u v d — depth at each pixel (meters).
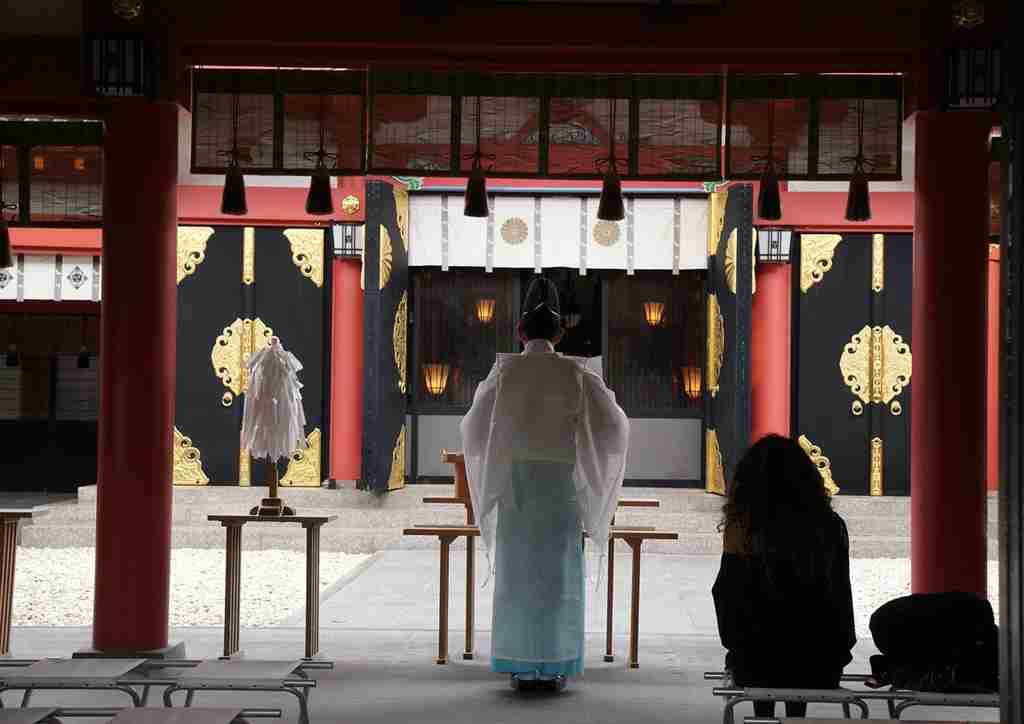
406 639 8.17
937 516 6.93
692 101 6.99
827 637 4.53
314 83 7.05
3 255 7.72
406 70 7.01
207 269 14.60
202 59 7.04
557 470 6.45
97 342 17.53
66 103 7.27
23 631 8.45
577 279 15.23
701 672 7.09
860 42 6.82
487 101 7.00
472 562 7.45
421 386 15.23
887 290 14.45
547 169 6.99
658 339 15.24
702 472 15.12
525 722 5.77
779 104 6.98
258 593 10.55
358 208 14.29
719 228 14.29
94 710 4.10
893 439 14.45
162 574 7.02
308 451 14.52
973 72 6.73
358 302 14.41
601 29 6.83
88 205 7.65
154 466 7.00
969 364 6.92
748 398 13.34
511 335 15.14
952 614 4.56
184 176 14.53
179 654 7.12
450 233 14.77
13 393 18.08
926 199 6.98
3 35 7.25
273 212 14.50
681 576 11.64
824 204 14.37
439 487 14.56
